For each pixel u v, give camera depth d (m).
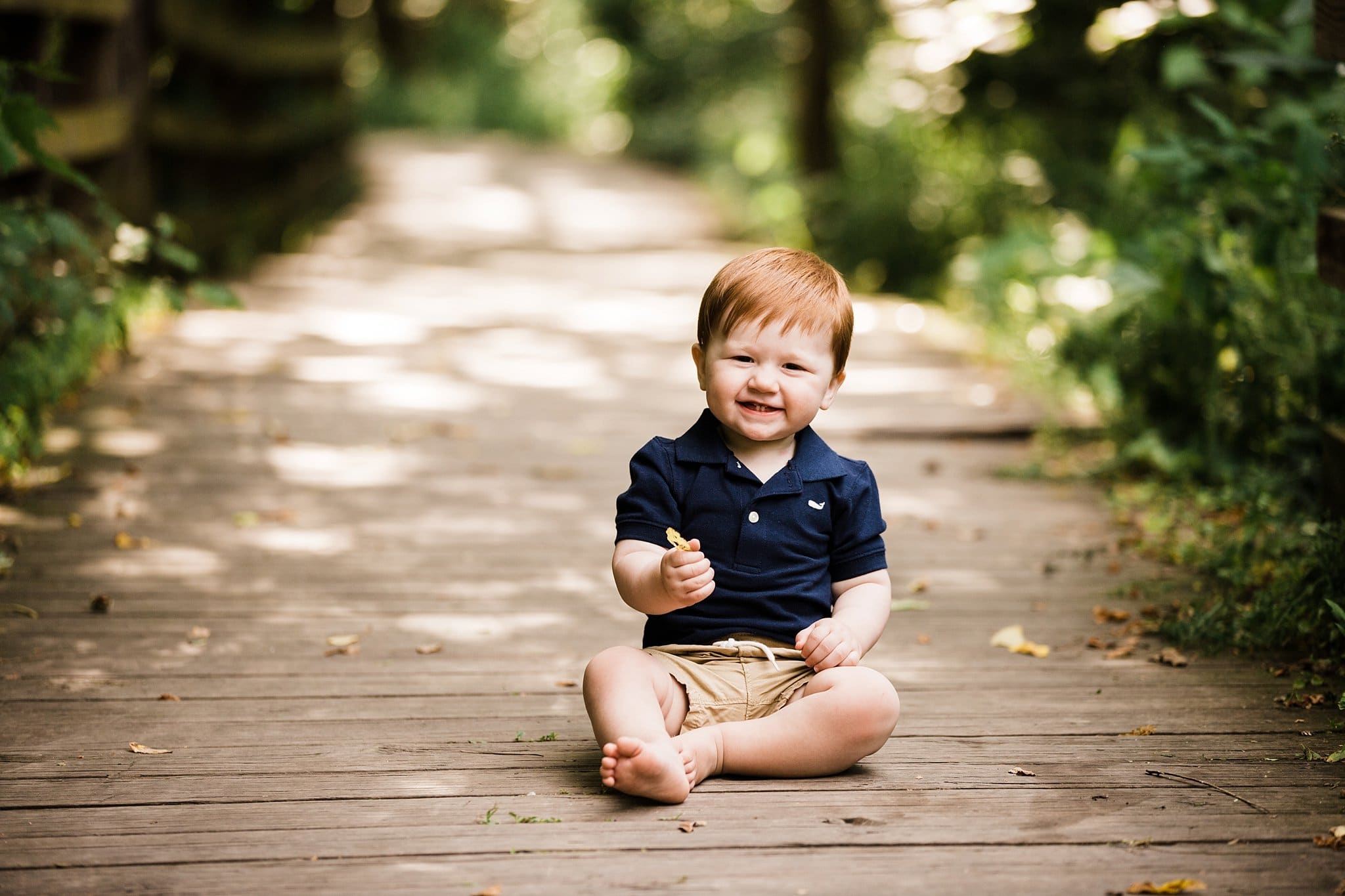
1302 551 3.77
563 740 2.76
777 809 2.41
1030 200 10.08
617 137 25.70
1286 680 3.14
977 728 2.84
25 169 5.81
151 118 8.30
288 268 10.23
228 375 6.68
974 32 8.51
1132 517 4.64
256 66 10.80
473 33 31.09
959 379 7.18
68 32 7.12
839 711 2.50
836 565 2.70
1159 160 4.71
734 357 2.58
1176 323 5.19
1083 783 2.54
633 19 23.09
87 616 3.53
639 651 2.60
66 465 5.02
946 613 3.70
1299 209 4.39
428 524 4.51
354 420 5.96
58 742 2.71
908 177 12.16
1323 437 4.16
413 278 10.13
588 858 2.21
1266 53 5.43
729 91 21.52
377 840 2.27
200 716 2.87
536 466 5.32
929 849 2.25
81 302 5.47
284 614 3.59
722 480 2.62
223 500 4.70
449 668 3.21
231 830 2.31
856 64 14.62
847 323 2.64
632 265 11.34
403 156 20.98
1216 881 2.14
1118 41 7.71
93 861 2.19
